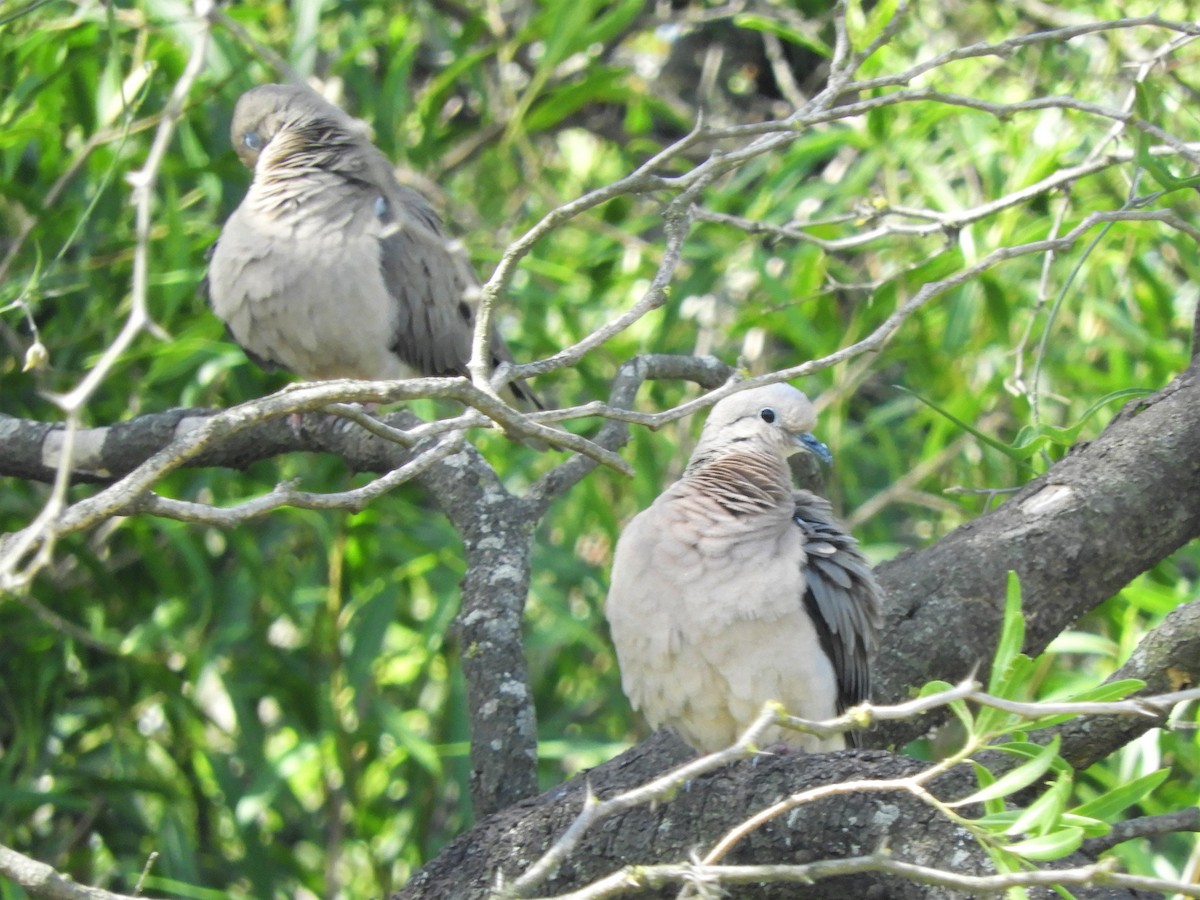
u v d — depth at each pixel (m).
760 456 7.34
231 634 10.52
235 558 11.60
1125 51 11.26
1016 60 11.83
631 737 11.73
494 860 6.23
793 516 7.28
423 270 9.91
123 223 11.09
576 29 10.66
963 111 10.48
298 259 9.37
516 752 7.20
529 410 11.12
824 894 5.79
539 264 10.86
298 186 9.49
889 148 10.73
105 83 9.87
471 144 12.54
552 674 11.91
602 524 10.87
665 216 6.06
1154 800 9.24
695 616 6.72
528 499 7.95
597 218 12.56
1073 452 7.57
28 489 11.12
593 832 6.10
